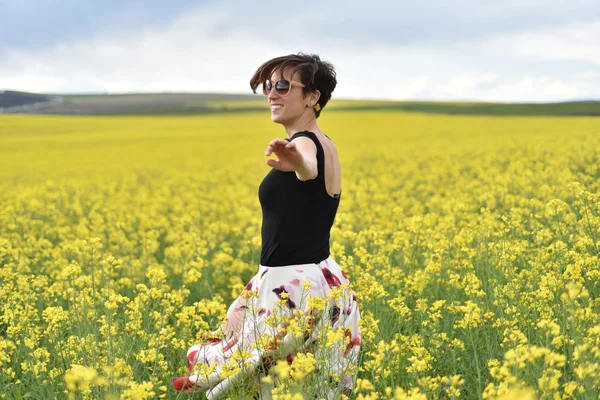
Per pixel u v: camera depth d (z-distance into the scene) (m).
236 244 8.85
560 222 6.09
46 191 16.36
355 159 21.52
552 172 11.59
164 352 4.48
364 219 9.12
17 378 4.35
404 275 5.68
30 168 25.80
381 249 6.08
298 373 2.75
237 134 43.44
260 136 41.00
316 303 3.27
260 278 3.61
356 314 3.78
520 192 10.40
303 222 3.48
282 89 3.58
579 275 4.18
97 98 113.75
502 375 2.59
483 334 4.18
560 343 2.98
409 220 7.54
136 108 92.44
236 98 112.62
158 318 4.62
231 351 3.66
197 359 3.70
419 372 3.51
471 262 5.61
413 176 15.55
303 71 3.56
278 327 3.41
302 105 3.63
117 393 3.06
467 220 7.07
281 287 3.52
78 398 3.23
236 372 3.31
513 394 2.21
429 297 5.26
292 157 3.07
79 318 4.33
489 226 6.03
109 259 4.82
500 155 17.98
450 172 15.71
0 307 5.03
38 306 5.64
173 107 92.88
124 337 4.18
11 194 15.09
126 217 11.20
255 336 3.49
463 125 41.50
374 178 16.44
